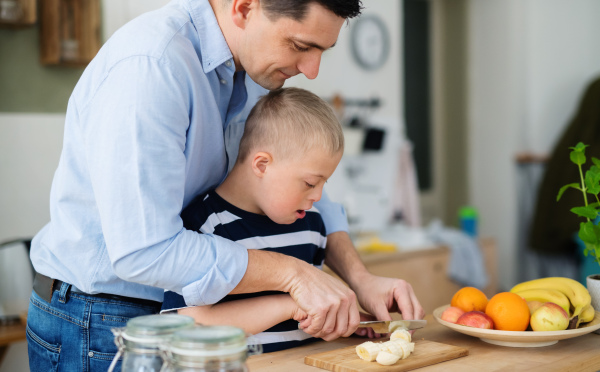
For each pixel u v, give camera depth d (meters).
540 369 0.84
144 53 0.86
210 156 1.02
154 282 0.84
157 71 0.85
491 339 0.97
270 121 0.98
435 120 4.55
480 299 1.06
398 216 3.51
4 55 2.29
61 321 1.02
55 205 1.01
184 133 0.89
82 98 0.93
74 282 1.00
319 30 0.87
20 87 2.34
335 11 0.86
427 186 4.55
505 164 4.23
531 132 4.15
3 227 2.33
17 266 2.29
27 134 2.36
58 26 2.28
